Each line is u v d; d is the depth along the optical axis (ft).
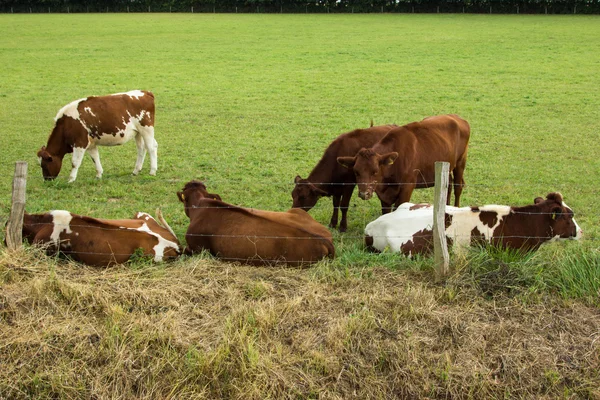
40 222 22.27
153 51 112.78
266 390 17.12
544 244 24.00
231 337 18.24
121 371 17.38
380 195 28.22
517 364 17.83
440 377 17.49
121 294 19.77
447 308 19.67
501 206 23.43
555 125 55.16
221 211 23.17
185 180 38.11
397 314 19.20
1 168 40.47
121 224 22.77
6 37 133.28
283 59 101.86
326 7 213.05
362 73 86.94
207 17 191.42
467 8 202.28
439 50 110.22
